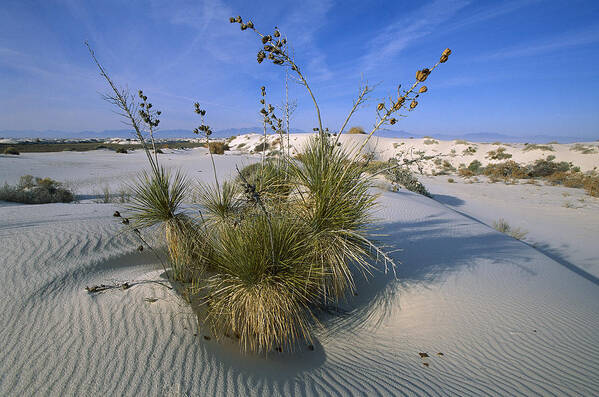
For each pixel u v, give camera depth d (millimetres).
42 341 2572
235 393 2258
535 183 23859
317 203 3578
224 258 3123
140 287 3453
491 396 2248
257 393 2277
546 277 4809
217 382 2361
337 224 3527
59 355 2439
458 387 2371
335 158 3805
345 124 3688
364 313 3764
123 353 2525
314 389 2371
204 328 3045
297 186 3945
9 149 31609
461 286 4129
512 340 2953
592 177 23062
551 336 3016
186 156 36438
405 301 3863
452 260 5250
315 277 3309
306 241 3352
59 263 3875
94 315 2941
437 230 7566
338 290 3908
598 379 2393
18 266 3602
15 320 2779
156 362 2479
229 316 3162
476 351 2826
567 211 14570
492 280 4414
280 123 4789
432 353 2869
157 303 3225
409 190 15688
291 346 3156
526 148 32250
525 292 4047
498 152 32781
